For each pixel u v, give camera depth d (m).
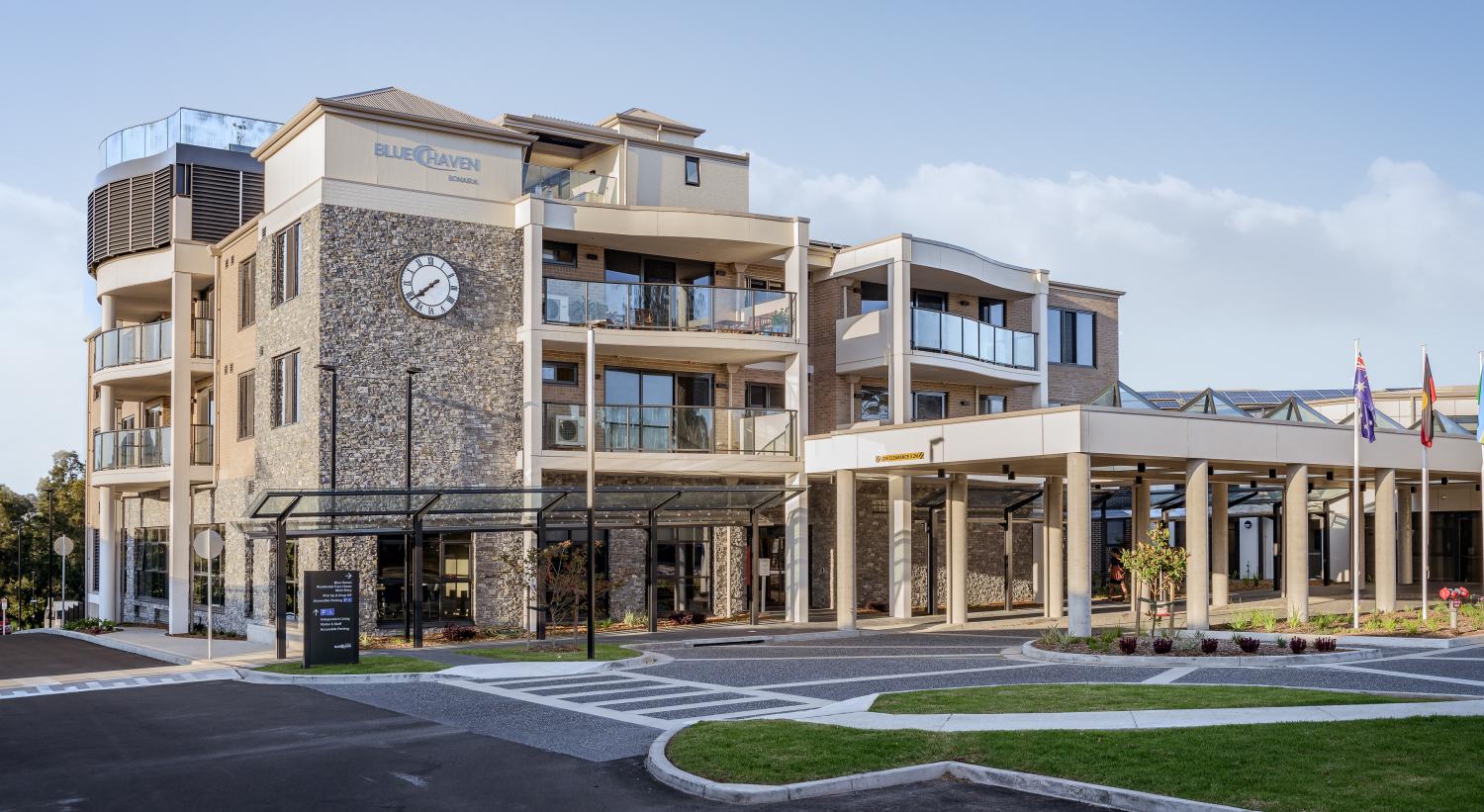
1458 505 43.00
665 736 13.45
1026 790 11.05
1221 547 33.12
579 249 32.12
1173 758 11.40
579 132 34.50
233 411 33.22
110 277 37.41
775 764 11.76
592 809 10.77
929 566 36.22
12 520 65.44
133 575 40.28
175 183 35.72
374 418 28.39
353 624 22.08
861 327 34.91
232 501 32.97
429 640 27.58
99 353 36.97
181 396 34.62
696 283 34.22
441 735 14.68
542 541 27.67
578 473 31.42
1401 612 28.48
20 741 14.88
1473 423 48.12
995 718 13.94
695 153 36.62
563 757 13.09
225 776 12.41
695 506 30.14
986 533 40.12
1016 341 37.97
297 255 29.45
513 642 26.81
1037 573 40.75
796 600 31.97
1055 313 41.81
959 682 18.17
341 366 28.12
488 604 29.59
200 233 35.91
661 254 33.53
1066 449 24.42
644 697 17.47
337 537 26.61
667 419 31.05
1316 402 49.53
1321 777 10.48
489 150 30.48
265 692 19.36
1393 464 29.78
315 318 28.09
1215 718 13.48
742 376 34.34
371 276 28.62
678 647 25.69
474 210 30.08
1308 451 27.86
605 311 30.69
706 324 31.62
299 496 23.33
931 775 11.61
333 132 28.45
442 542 29.23
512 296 30.44
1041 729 13.12
